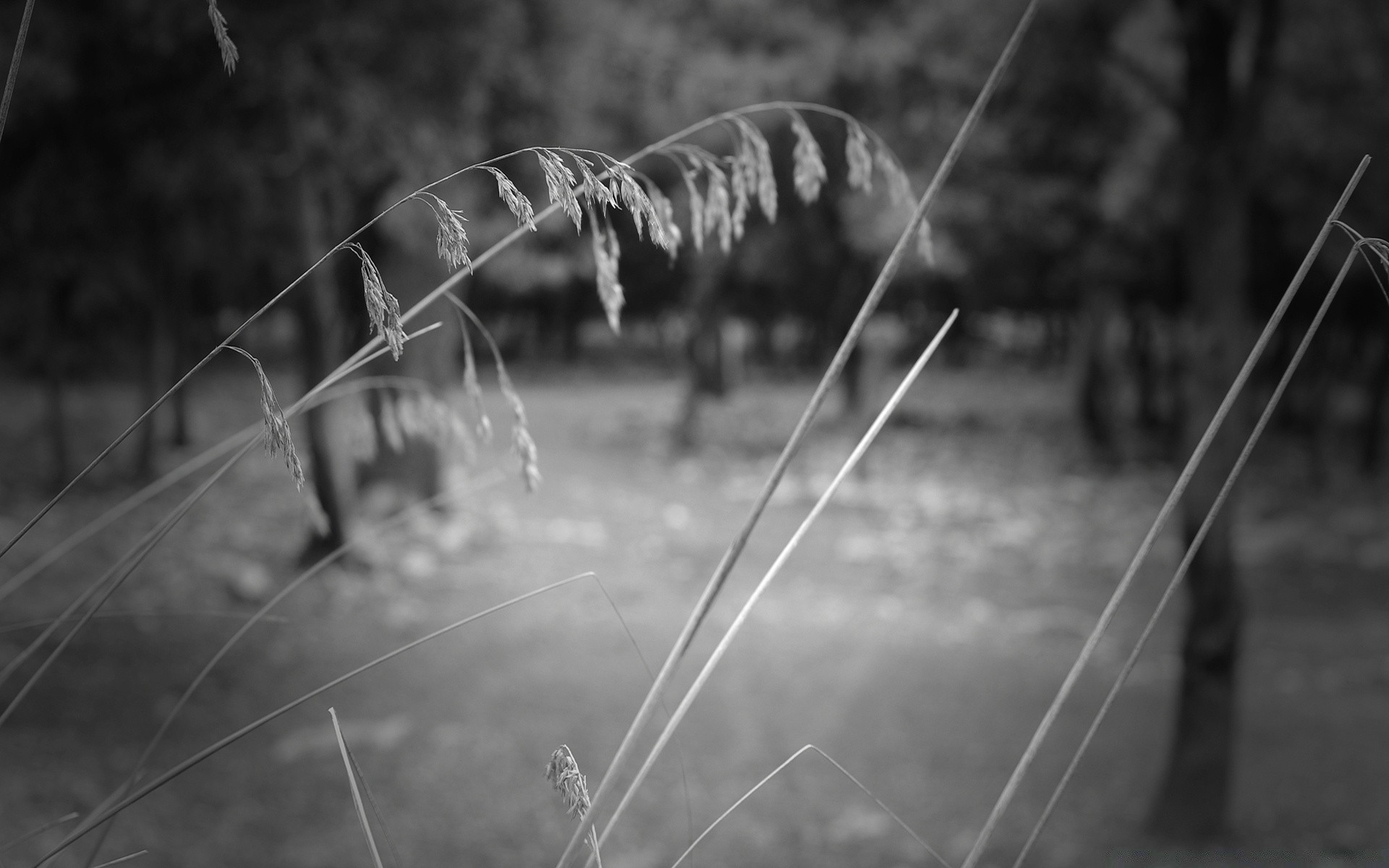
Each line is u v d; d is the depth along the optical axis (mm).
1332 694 12070
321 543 14766
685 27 19750
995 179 19422
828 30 19562
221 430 27781
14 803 6480
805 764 9555
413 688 10500
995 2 9898
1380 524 21062
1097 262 22422
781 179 19531
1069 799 9078
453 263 691
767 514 21438
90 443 26094
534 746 9188
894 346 30031
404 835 7344
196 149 9086
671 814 8438
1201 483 8305
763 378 46562
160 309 24078
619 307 980
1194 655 8531
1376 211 18312
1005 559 18281
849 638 13586
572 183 747
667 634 13266
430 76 9016
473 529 17516
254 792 7723
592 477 23922
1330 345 25625
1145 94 10703
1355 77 13102
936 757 9797
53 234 10320
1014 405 38531
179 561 14375
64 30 8188
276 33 8180
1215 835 8383
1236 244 7887
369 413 1358
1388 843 8227
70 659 9680
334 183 10883
